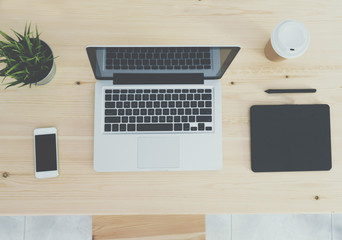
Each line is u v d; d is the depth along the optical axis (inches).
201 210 32.0
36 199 31.4
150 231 39.6
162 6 33.7
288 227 60.3
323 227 60.6
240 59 33.7
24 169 31.6
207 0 33.9
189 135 31.8
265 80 33.6
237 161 32.6
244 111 33.3
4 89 32.2
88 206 31.6
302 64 33.8
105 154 31.4
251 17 34.0
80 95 32.7
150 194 32.0
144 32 33.5
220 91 32.4
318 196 32.2
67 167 31.8
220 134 32.0
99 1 33.3
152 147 31.6
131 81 31.9
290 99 33.5
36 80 30.2
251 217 60.5
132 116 31.7
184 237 39.8
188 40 33.7
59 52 32.9
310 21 34.0
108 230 39.3
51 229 59.0
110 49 28.8
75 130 32.3
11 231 58.8
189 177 32.2
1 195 31.1
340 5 34.1
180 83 32.2
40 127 32.2
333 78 33.8
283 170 32.0
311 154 32.2
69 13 33.1
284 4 34.1
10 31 32.6
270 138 32.4
